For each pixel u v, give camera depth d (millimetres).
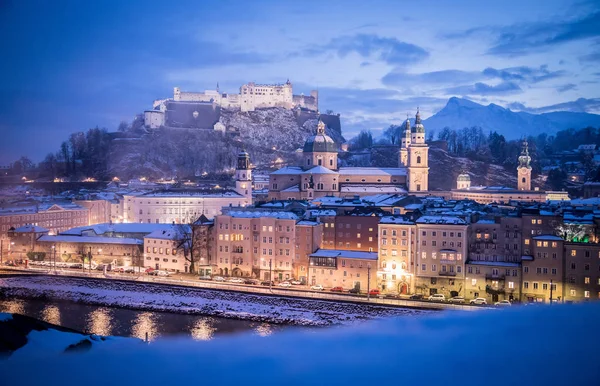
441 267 185500
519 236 188250
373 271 194375
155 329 166625
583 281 170000
